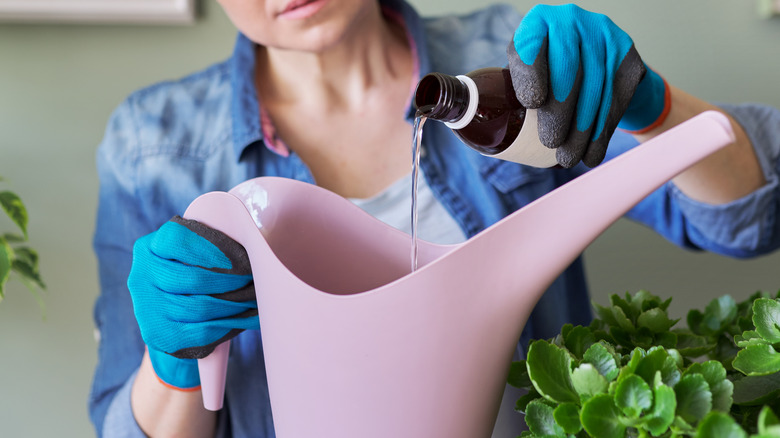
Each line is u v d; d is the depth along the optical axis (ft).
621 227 4.77
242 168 3.39
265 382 3.06
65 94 4.83
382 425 1.42
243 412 3.05
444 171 3.40
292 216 1.79
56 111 4.84
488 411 1.51
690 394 1.23
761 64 4.66
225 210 1.70
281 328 1.45
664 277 4.79
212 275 1.70
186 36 4.74
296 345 1.43
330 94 3.43
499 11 3.92
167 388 2.43
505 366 1.50
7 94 4.82
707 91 4.70
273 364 1.52
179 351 1.76
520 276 1.42
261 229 1.78
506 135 1.75
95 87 4.81
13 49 4.79
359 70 3.39
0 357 5.05
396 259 1.83
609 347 1.55
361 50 3.36
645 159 1.42
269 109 3.49
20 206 4.39
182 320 1.74
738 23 4.63
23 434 5.11
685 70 4.68
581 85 1.76
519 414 1.91
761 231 3.10
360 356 1.37
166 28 4.74
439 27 3.85
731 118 3.00
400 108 3.45
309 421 1.47
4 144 4.86
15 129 4.86
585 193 1.42
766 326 1.44
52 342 5.05
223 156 3.49
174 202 3.52
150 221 3.55
